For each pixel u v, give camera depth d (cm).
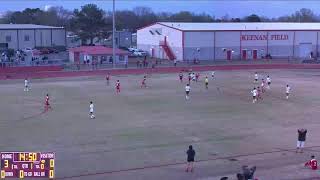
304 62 10050
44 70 8425
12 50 11294
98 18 14275
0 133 3853
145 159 3189
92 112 4484
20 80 7562
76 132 3903
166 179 2812
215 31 10769
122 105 5175
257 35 11038
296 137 3800
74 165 3045
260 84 6962
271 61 10369
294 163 3138
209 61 10462
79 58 10088
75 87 6656
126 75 8281
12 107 5041
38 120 4372
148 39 12288
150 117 4525
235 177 2844
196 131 3969
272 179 2820
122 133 3878
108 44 14712
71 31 15438
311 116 4628
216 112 4800
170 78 7794
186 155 3275
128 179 2805
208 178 2833
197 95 5909
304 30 11275
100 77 7962
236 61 10462
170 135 3825
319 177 2869
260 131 3991
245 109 4972
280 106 5150
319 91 6228
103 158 3200
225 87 6638
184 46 10644
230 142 3634
